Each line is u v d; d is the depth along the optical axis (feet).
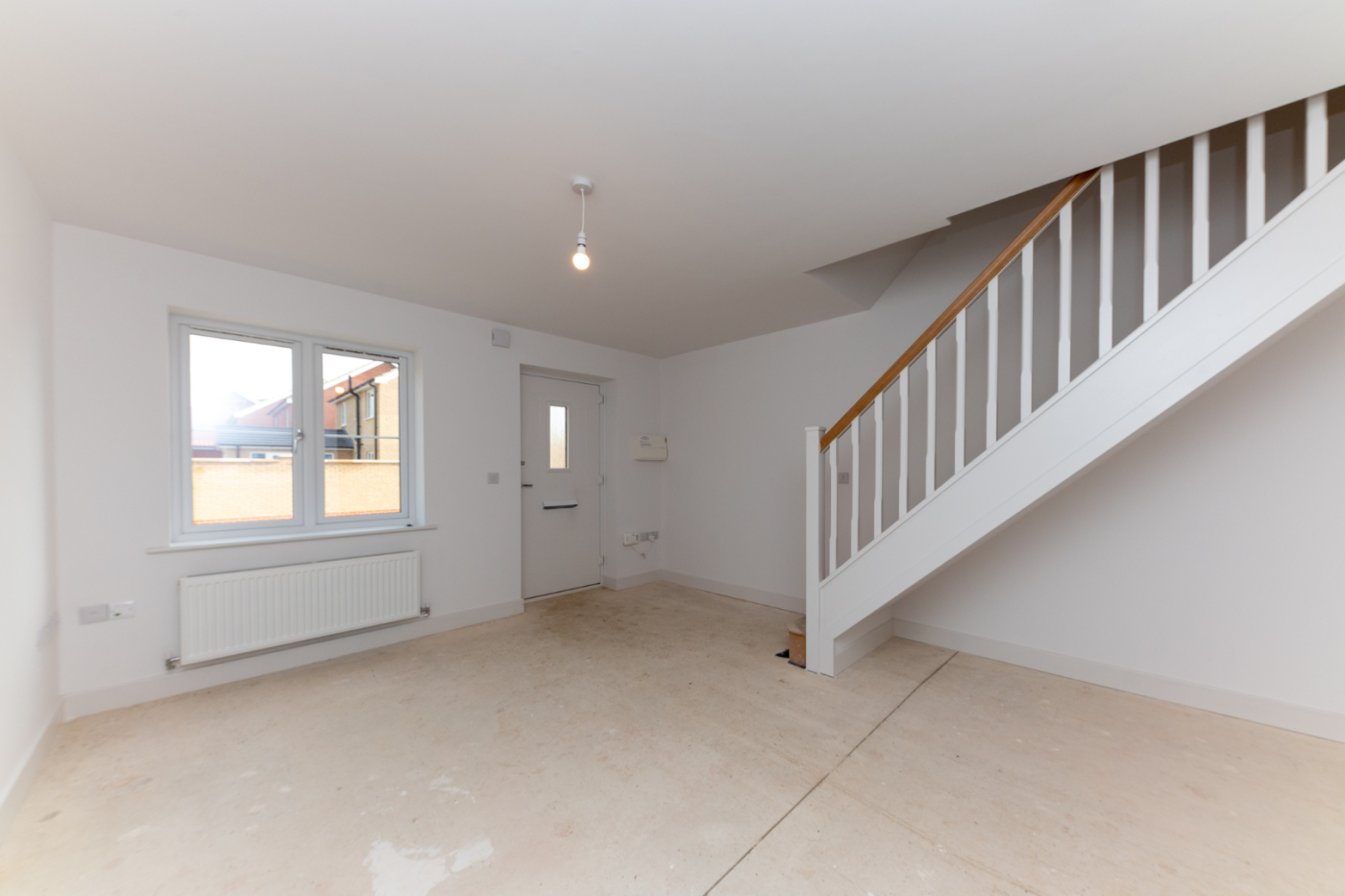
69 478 7.57
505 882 4.73
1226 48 4.44
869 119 5.41
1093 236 9.07
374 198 6.89
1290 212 5.71
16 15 3.92
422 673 9.36
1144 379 6.56
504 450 12.87
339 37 4.24
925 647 10.60
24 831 5.35
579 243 6.52
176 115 5.22
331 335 10.27
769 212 7.38
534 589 14.42
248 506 9.55
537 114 5.27
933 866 4.89
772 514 13.88
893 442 11.70
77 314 7.64
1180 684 8.07
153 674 8.25
